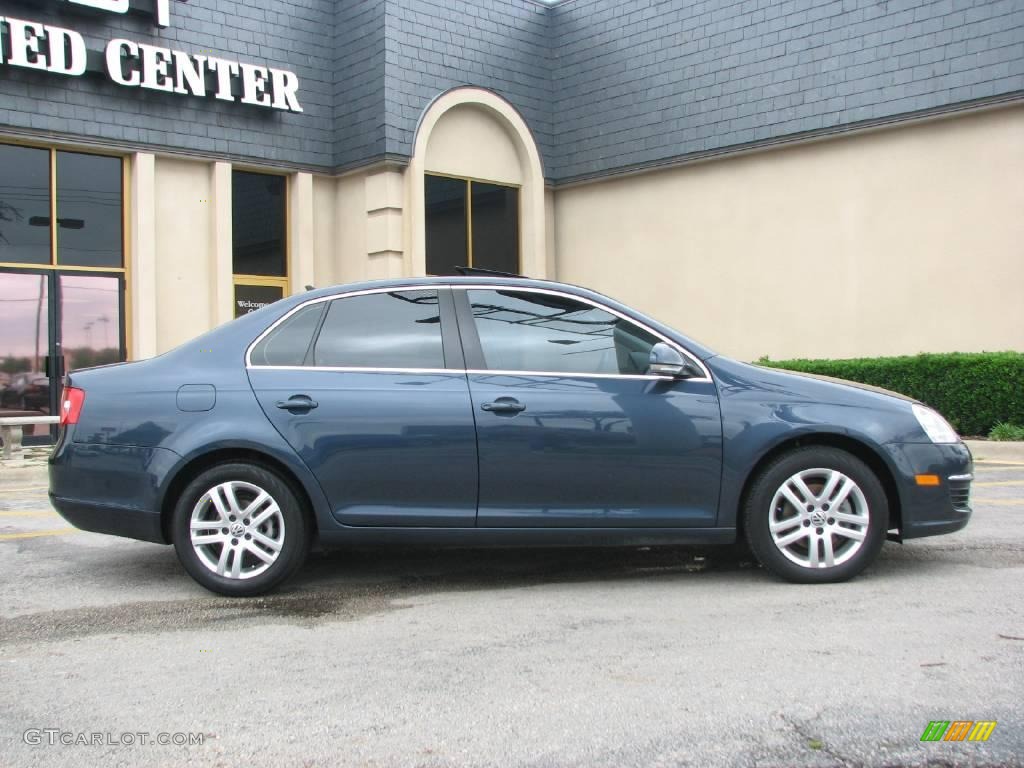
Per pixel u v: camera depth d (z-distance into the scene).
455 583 5.50
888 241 13.33
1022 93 11.93
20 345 12.76
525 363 5.29
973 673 3.84
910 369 12.03
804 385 5.29
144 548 6.52
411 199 14.63
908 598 4.92
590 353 5.32
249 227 14.80
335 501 5.18
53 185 12.92
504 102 15.97
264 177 15.02
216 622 4.75
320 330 5.38
